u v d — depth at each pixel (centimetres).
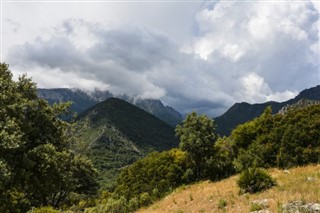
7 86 2308
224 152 4859
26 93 2481
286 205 1461
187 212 2052
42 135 2491
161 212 2372
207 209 1962
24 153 2159
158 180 5434
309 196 1510
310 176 2117
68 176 2756
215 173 4469
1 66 2391
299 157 3284
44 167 2322
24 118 2322
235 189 2314
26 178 2130
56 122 2655
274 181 2070
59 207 4081
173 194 3234
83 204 5262
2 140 1848
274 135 3750
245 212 1598
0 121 2003
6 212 2314
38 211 1923
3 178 1852
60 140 2800
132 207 3519
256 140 4091
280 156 3388
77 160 3859
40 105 2528
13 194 2386
